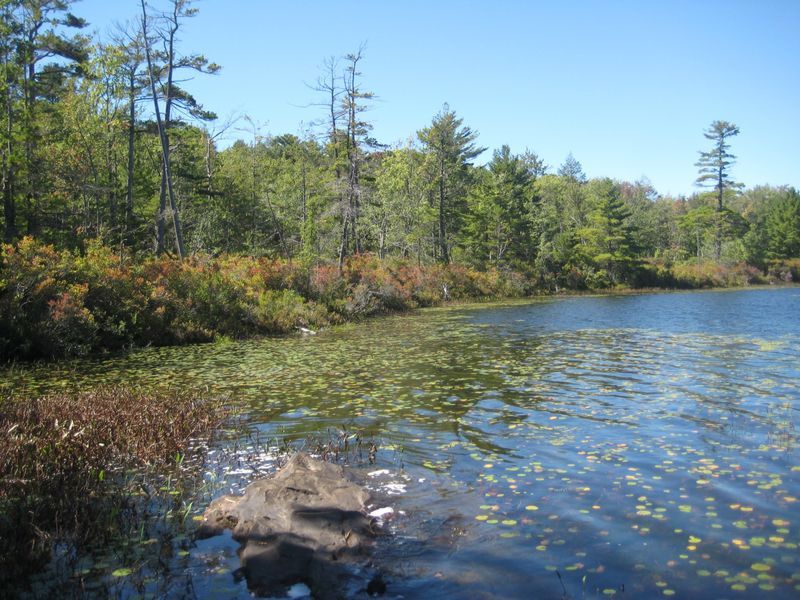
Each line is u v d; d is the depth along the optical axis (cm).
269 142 6425
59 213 2938
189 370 1438
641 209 10300
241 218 4528
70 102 3164
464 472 706
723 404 1029
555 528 552
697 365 1436
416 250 5303
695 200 13088
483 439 842
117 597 447
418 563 492
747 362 1470
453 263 5247
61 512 573
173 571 488
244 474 711
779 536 530
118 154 3988
